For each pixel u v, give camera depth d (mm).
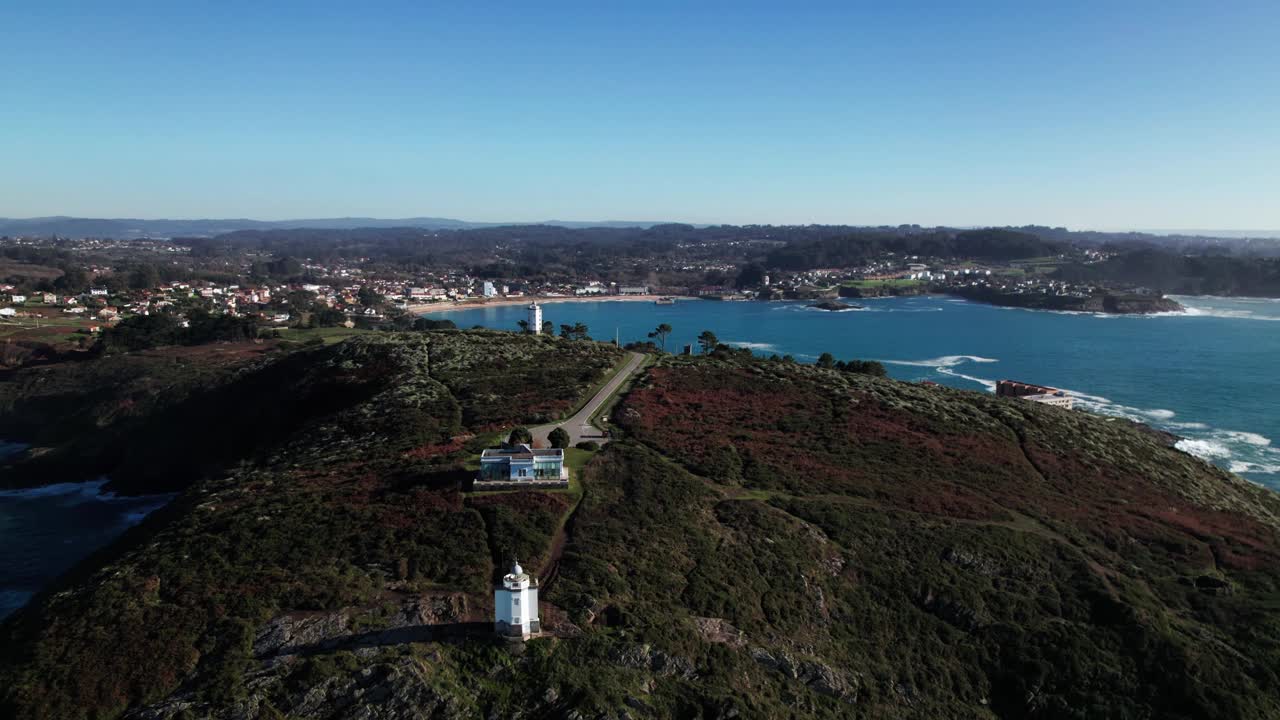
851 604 55031
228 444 103562
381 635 42812
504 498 58281
